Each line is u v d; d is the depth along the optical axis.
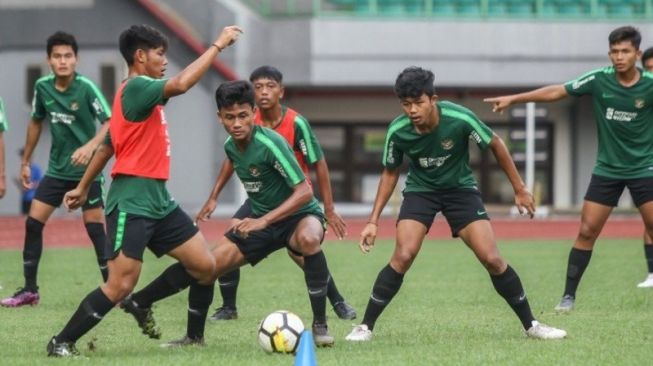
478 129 29.30
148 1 112.06
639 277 50.28
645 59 44.81
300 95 123.69
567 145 125.25
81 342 30.38
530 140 113.00
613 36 35.94
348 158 125.50
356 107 125.25
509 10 119.69
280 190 29.95
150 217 27.02
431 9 119.12
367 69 117.62
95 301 26.92
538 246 74.12
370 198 125.75
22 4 114.38
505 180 125.88
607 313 36.41
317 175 34.72
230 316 36.12
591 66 119.00
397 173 30.52
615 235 86.31
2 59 114.62
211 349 28.56
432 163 29.61
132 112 26.69
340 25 117.50
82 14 113.69
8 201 115.25
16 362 26.00
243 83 28.42
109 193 27.23
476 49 118.56
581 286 46.03
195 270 27.91
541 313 36.47
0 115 40.28
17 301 39.44
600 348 28.12
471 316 36.06
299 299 41.56
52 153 39.88
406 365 25.52
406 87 28.27
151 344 29.95
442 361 26.05
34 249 39.69
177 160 114.38
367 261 60.97
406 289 45.12
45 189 39.75
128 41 27.11
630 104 36.44
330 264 58.75
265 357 26.73
